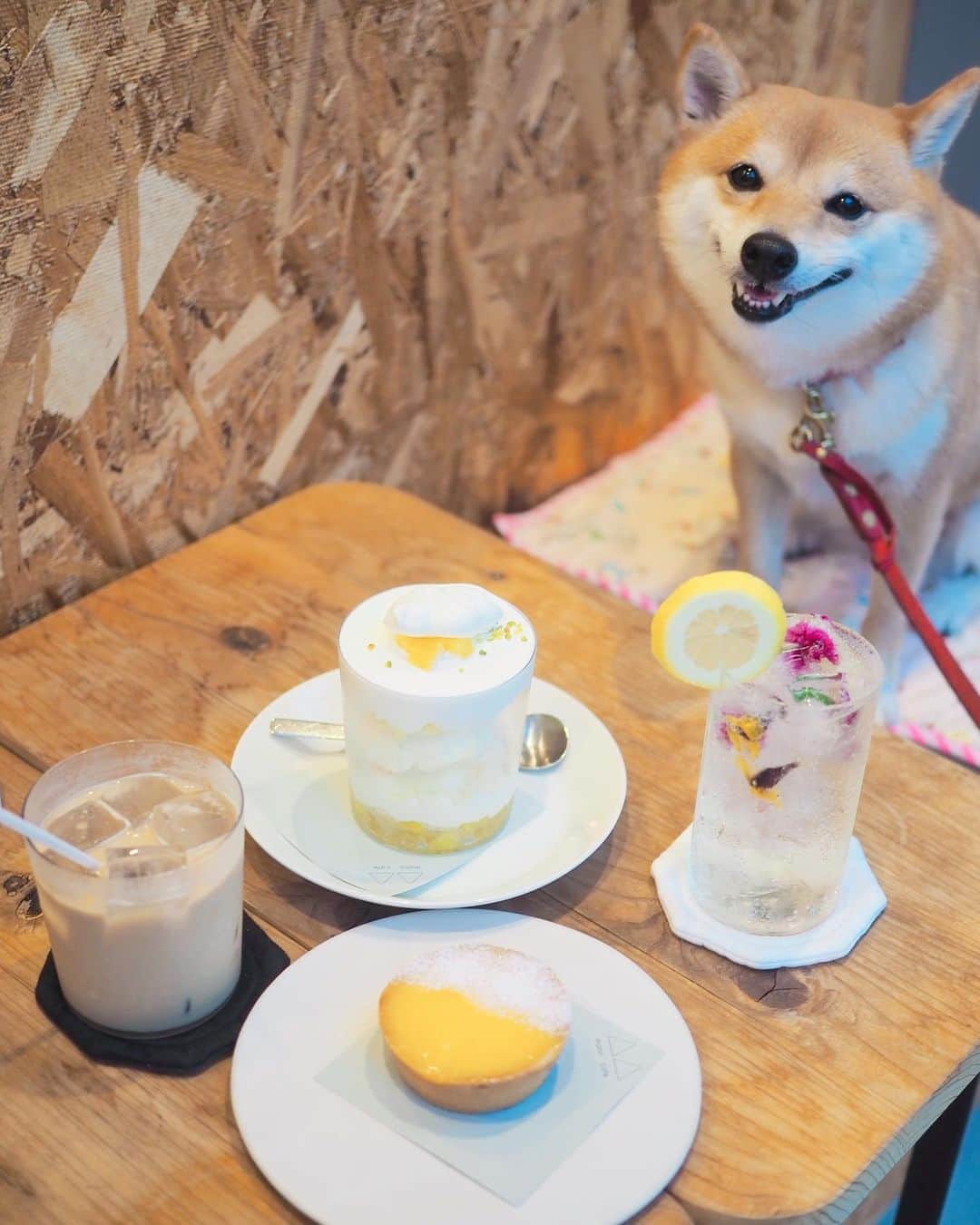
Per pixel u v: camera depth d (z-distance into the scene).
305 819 0.83
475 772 0.77
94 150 0.97
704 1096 0.69
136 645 1.02
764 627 0.70
